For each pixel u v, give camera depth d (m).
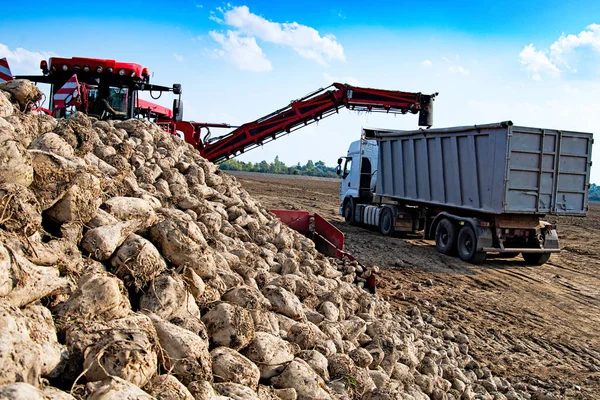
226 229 6.09
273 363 3.62
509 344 7.53
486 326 8.23
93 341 2.60
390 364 4.92
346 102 15.69
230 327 3.48
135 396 2.30
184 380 2.88
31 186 3.38
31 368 2.27
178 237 3.89
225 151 16.62
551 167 12.35
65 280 2.97
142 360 2.56
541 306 9.62
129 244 3.65
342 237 9.48
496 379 6.19
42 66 10.25
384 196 17.25
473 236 12.85
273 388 3.51
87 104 9.55
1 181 3.09
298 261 6.88
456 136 13.58
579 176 12.61
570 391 6.06
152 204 4.76
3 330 2.23
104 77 10.23
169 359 2.88
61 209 3.54
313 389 3.57
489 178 12.51
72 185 3.55
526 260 13.72
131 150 5.92
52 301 2.89
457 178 13.61
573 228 24.00
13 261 2.58
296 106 16.05
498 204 12.23
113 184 4.40
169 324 3.09
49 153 3.54
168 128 13.05
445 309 8.94
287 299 4.59
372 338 5.29
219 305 3.63
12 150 3.14
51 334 2.57
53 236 3.47
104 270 3.44
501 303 9.63
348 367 4.17
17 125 3.85
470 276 11.62
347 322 5.18
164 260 3.83
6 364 2.16
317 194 35.94
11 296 2.52
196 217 5.58
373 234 17.08
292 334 4.23
